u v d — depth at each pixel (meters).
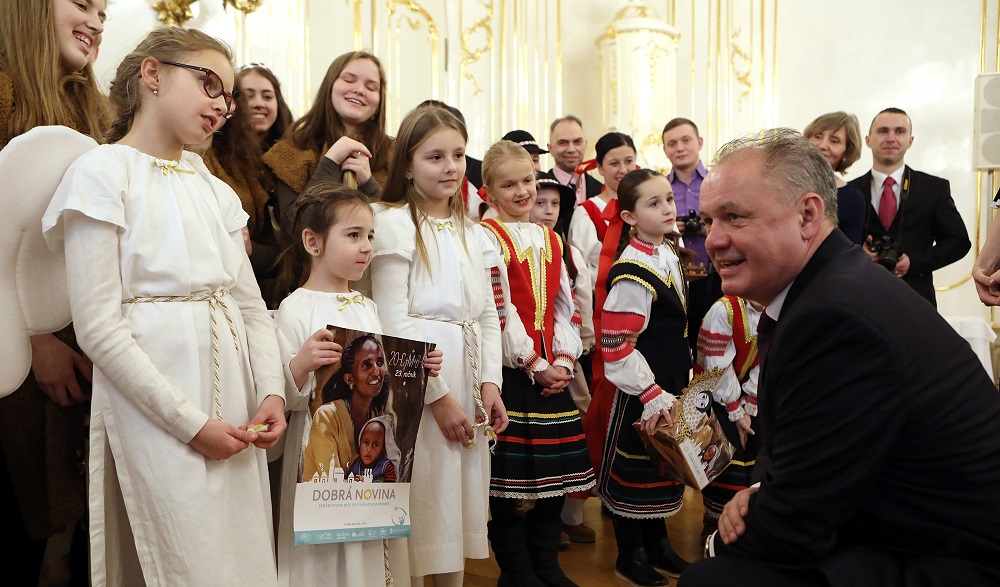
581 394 3.47
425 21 5.52
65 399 2.06
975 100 6.07
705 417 2.79
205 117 1.82
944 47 7.21
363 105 2.84
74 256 1.67
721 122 7.07
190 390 1.74
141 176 1.77
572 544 3.37
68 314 1.87
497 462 2.76
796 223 1.70
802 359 1.60
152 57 1.80
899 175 4.79
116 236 1.70
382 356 2.07
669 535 3.45
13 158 1.68
